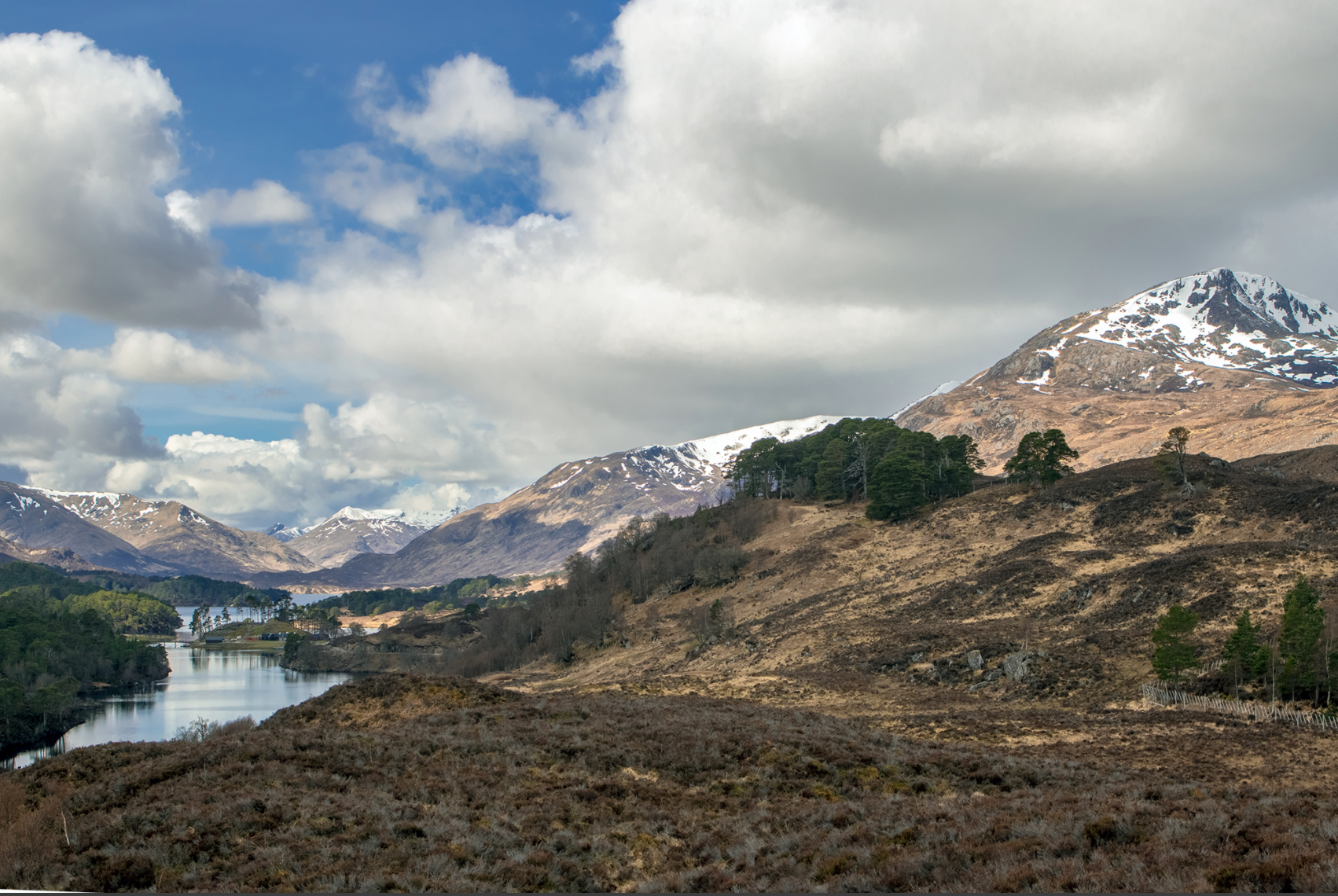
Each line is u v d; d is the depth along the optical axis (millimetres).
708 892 21359
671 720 44438
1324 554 87500
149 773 32031
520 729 41438
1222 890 17047
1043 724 55250
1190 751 45594
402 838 24859
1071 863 19422
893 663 87375
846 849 23250
